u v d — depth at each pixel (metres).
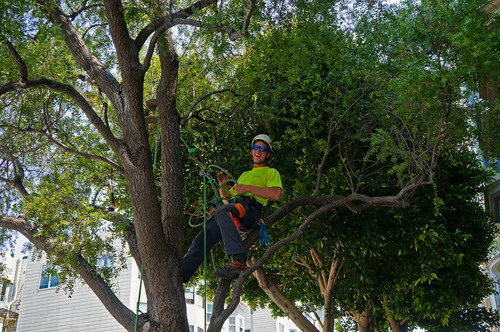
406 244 9.80
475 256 11.50
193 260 5.79
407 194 6.80
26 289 28.31
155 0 6.49
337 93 8.41
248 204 5.43
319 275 12.15
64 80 8.45
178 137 6.40
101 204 9.75
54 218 7.70
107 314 26.62
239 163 9.52
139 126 6.07
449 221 11.16
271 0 7.22
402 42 7.01
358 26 7.35
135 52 6.28
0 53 6.77
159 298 5.59
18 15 5.65
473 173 11.13
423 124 7.41
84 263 7.13
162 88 6.50
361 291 10.68
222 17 6.64
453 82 6.56
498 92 7.18
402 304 11.09
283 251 10.15
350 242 9.60
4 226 7.57
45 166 9.45
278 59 8.19
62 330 26.83
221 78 9.22
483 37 6.52
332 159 9.47
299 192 9.09
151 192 5.78
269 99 9.54
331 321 11.55
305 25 7.36
